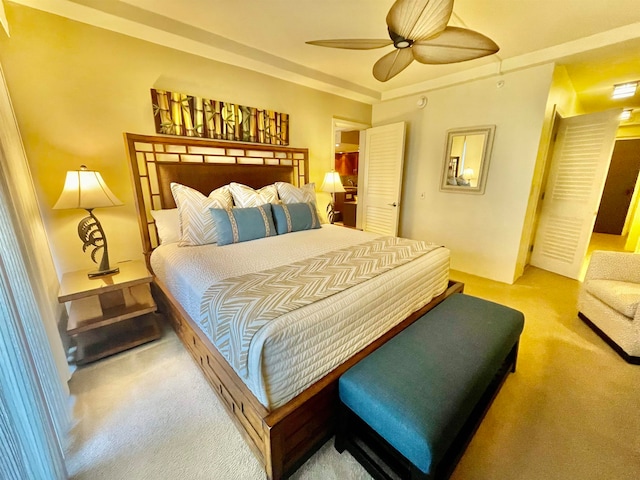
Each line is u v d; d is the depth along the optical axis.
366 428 1.33
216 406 1.57
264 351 1.06
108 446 1.34
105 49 2.11
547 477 1.22
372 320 1.51
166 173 2.48
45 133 1.95
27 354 0.97
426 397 1.10
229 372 1.34
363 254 1.96
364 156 4.56
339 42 1.81
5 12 1.74
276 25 2.28
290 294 1.34
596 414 1.53
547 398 1.64
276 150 3.27
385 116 4.28
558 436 1.40
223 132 2.79
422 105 3.79
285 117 3.27
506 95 3.04
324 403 1.28
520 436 1.41
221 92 2.76
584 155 3.24
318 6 2.01
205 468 1.25
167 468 1.25
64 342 2.02
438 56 1.93
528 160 2.98
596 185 3.17
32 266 1.36
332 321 1.28
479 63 2.98
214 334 1.38
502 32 2.34
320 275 1.57
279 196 2.93
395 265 1.78
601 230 6.08
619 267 2.30
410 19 1.46
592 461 1.28
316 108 3.64
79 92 2.05
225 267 1.75
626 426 1.45
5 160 1.26
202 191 2.71
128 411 1.53
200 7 2.02
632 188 5.62
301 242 2.33
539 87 2.80
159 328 2.26
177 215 2.40
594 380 1.78
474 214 3.51
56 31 1.92
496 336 1.50
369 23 2.25
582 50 2.45
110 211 2.30
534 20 2.16
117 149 2.26
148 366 1.88
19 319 0.95
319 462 1.29
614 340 2.06
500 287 3.22
